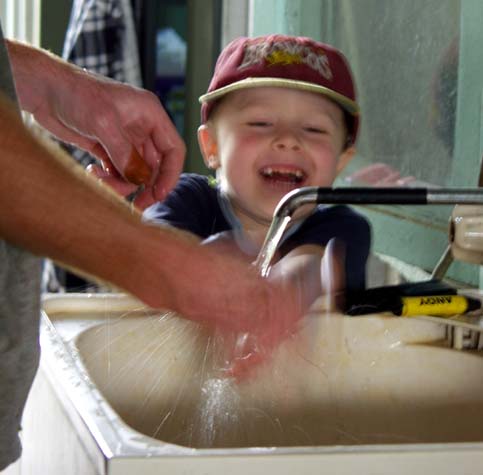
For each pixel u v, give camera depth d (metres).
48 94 1.04
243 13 2.82
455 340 1.28
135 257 0.67
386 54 1.82
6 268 0.69
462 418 1.24
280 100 1.65
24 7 3.00
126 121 1.07
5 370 0.71
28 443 1.13
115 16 2.60
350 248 1.54
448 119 1.62
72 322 1.28
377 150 1.86
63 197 0.64
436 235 1.64
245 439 1.14
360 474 0.70
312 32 2.05
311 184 1.66
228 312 0.72
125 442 0.72
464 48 1.56
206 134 1.80
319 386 1.22
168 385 1.17
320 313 1.28
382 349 1.27
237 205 1.70
